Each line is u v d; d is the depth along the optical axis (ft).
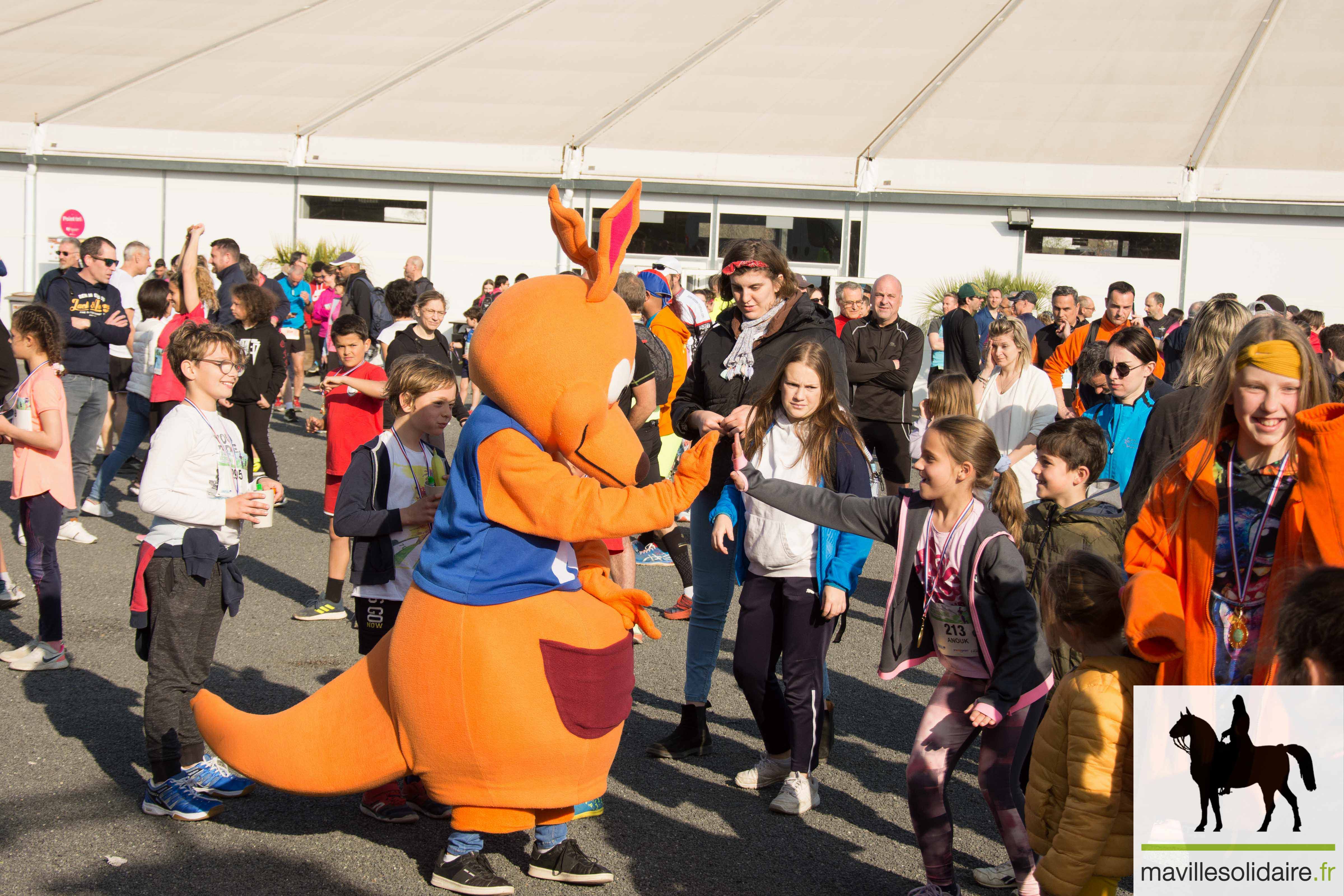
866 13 78.18
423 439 14.16
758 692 13.79
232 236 67.41
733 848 12.60
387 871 11.68
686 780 14.49
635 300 20.59
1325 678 6.39
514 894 11.34
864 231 60.59
